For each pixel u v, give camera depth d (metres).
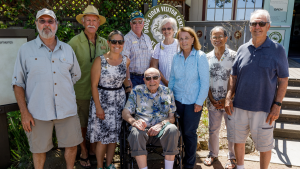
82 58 2.85
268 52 2.27
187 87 2.65
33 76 2.20
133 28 3.21
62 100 2.30
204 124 3.96
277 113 2.31
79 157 3.21
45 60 2.20
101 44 3.02
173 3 6.05
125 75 2.71
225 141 3.54
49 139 2.36
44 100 2.22
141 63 3.27
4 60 2.63
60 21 4.62
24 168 2.88
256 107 2.36
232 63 2.76
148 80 2.54
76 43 2.83
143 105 2.68
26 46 2.20
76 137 2.46
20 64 2.18
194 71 2.63
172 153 2.41
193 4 7.11
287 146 3.56
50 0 4.53
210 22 5.22
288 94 4.43
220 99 2.85
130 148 2.45
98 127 2.67
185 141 2.80
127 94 2.96
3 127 2.82
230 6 6.93
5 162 2.89
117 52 2.53
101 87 2.63
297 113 4.05
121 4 5.18
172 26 3.07
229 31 5.16
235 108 2.54
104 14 5.02
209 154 3.14
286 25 6.28
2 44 2.59
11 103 2.75
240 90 2.44
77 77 2.53
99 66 2.54
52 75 2.23
